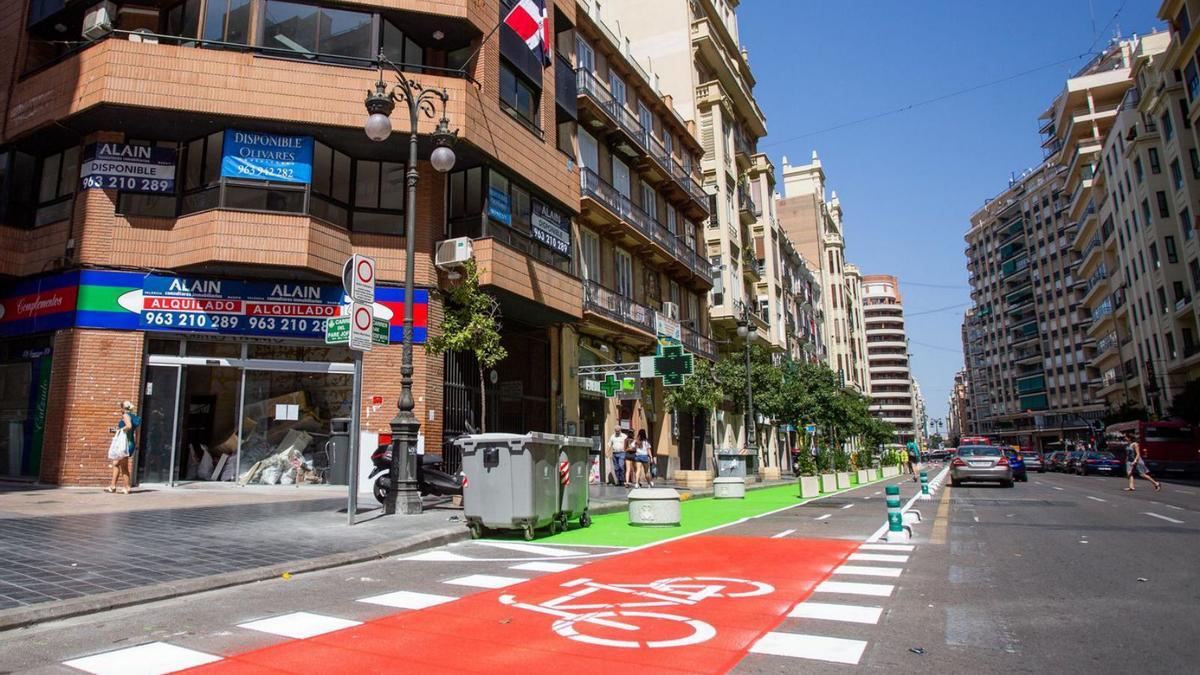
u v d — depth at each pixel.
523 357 20.81
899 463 44.47
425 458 12.82
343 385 16.28
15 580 5.87
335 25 15.94
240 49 15.18
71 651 4.31
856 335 93.44
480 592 6.10
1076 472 46.47
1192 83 39.34
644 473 22.42
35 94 15.57
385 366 16.23
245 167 15.16
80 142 15.92
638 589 6.18
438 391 16.77
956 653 4.21
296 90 15.22
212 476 15.34
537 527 9.95
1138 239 50.59
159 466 14.95
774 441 45.06
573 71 22.97
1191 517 12.65
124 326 14.92
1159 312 47.28
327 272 15.45
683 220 33.62
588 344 23.73
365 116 15.52
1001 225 111.12
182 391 15.36
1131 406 51.12
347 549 7.99
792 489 23.42
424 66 16.66
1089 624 4.89
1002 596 5.82
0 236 15.78
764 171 47.81
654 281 29.88
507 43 18.73
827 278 76.19
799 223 76.94
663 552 8.47
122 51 14.55
